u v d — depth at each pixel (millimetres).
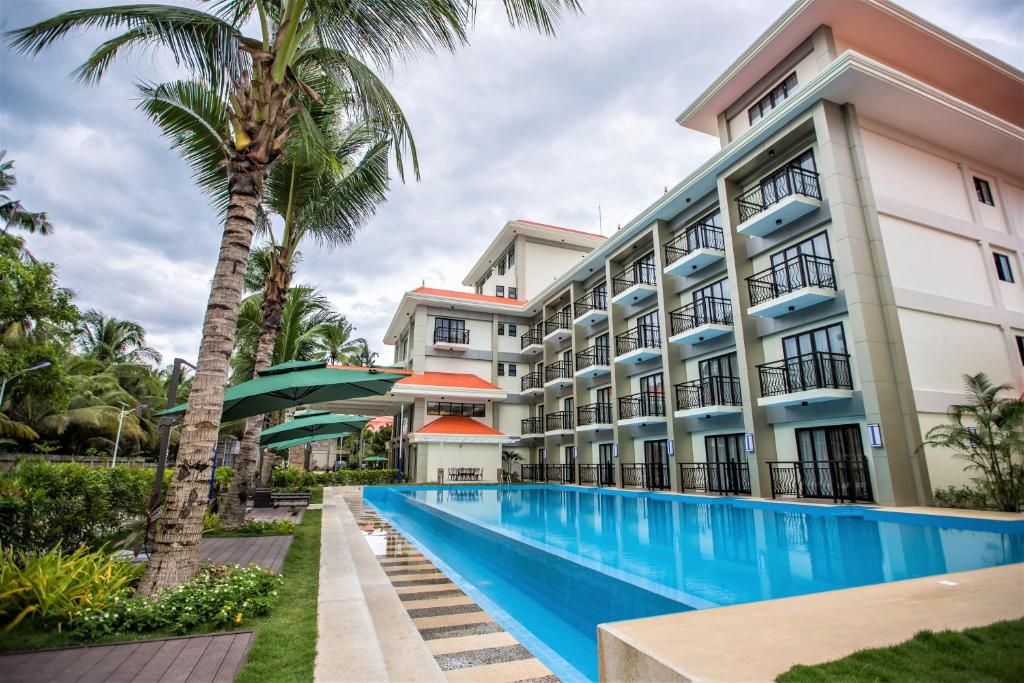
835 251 13070
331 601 4770
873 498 11867
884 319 12367
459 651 4195
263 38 5988
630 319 22516
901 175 14000
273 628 3998
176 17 5938
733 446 16484
